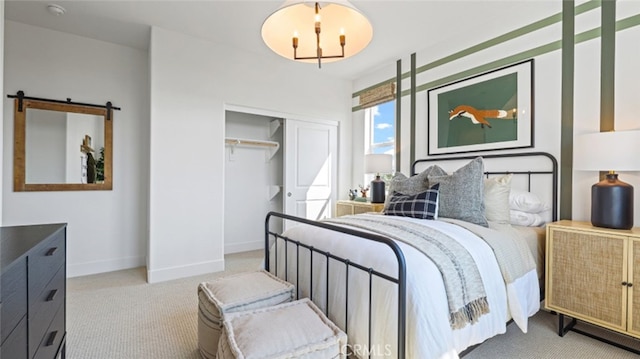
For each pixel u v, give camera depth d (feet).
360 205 12.06
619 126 6.97
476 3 8.42
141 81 11.56
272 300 5.31
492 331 4.91
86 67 10.55
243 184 14.29
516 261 5.74
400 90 12.30
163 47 9.99
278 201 15.14
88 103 10.59
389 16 9.09
